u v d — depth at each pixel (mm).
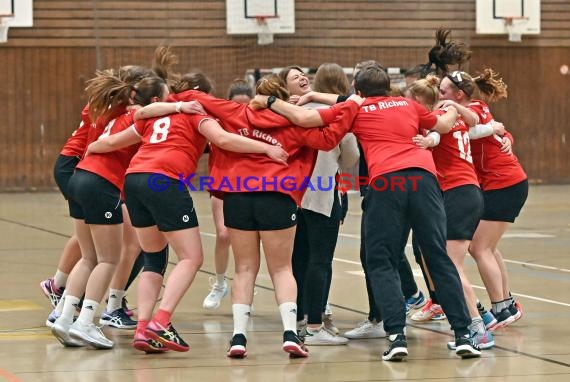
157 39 24125
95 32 23938
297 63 24641
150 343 6215
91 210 6520
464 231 6637
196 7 24234
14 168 23812
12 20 23484
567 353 6316
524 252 12227
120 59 24078
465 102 7164
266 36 24391
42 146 23938
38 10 23688
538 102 25781
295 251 6953
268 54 24516
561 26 25766
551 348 6496
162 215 6203
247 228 6180
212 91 6801
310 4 24625
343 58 24859
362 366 5934
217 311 8180
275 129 6184
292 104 6344
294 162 6211
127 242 7312
